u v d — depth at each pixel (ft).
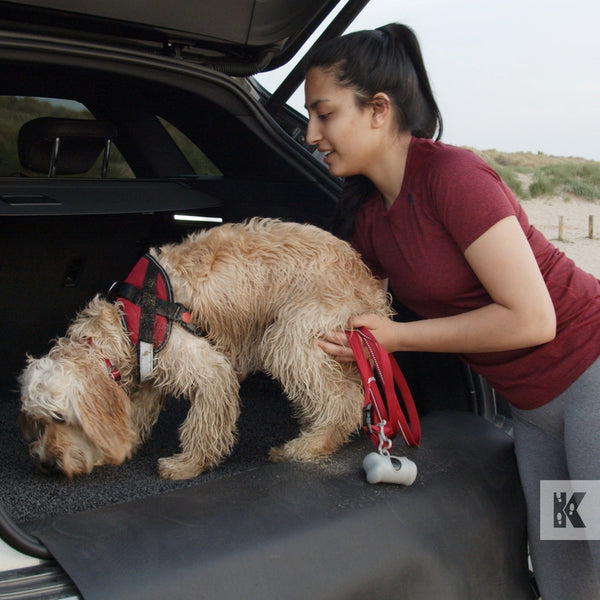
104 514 5.01
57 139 8.39
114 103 9.33
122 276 9.87
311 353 6.33
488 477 6.08
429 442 6.46
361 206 6.51
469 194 5.15
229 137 9.03
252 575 4.54
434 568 5.23
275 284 6.57
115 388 6.35
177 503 5.19
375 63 5.57
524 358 5.57
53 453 6.28
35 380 6.15
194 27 7.75
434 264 5.59
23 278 8.71
